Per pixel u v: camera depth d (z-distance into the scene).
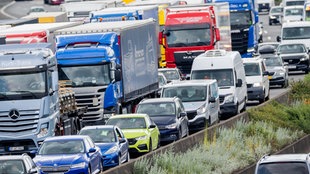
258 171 46.09
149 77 93.12
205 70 95.25
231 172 65.50
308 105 93.81
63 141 59.19
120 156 64.50
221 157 66.44
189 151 66.06
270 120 84.19
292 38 142.12
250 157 70.19
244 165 68.00
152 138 72.00
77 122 78.44
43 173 56.22
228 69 94.81
